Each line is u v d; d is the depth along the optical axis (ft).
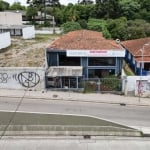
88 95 102.42
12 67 106.52
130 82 103.81
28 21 363.76
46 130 72.95
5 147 65.16
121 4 296.51
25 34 212.02
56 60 125.80
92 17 305.32
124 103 96.12
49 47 126.41
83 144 67.31
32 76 104.83
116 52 123.65
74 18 313.12
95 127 73.82
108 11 295.69
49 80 109.60
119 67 126.72
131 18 291.38
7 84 105.70
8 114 81.71
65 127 73.51
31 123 75.36
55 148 65.21
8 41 161.99
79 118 80.28
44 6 365.20
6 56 135.74
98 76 127.75
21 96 98.63
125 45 165.17
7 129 72.79
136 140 69.92
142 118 83.05
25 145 66.23
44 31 274.57
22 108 87.15
